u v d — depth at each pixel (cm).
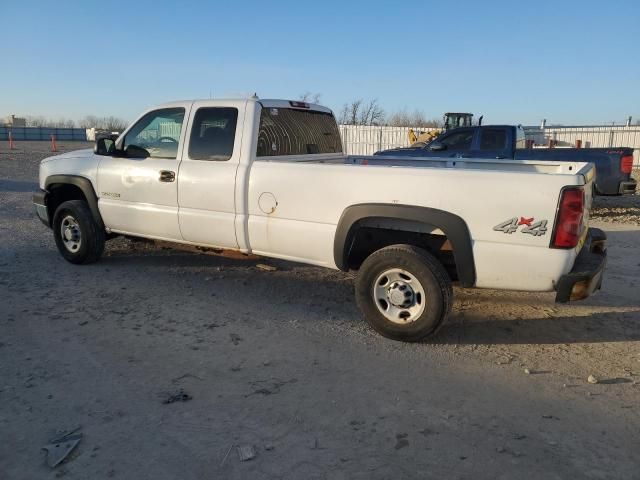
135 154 609
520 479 279
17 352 423
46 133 7575
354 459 294
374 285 456
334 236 471
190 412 339
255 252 530
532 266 406
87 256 662
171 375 389
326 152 658
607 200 1507
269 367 405
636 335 477
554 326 498
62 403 348
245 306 541
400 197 439
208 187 540
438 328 439
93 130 7162
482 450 304
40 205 697
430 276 430
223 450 301
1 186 1526
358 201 456
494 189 409
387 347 446
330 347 444
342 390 371
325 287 611
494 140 1164
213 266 688
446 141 1213
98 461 290
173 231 579
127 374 389
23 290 575
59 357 415
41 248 770
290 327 486
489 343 458
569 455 300
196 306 538
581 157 1149
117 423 326
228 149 537
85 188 643
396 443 310
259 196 509
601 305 557
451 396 365
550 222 396
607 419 338
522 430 324
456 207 421
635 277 667
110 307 528
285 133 579
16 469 283
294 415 338
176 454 297
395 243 493
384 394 366
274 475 281
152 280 622
